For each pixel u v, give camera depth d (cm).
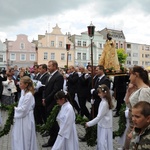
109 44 1061
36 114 780
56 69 700
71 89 999
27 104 514
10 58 5394
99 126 521
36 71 1059
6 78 1241
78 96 927
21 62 5456
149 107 236
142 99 334
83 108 921
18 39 5453
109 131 516
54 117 549
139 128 242
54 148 475
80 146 639
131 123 384
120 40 7012
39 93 780
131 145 247
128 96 405
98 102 675
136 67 383
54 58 5666
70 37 6097
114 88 1049
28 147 516
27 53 5503
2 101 1086
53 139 635
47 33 5622
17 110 513
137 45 7562
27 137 515
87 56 5991
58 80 676
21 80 537
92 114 684
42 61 5575
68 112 478
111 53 1052
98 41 6116
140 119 235
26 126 515
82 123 558
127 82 1087
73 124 491
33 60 5550
